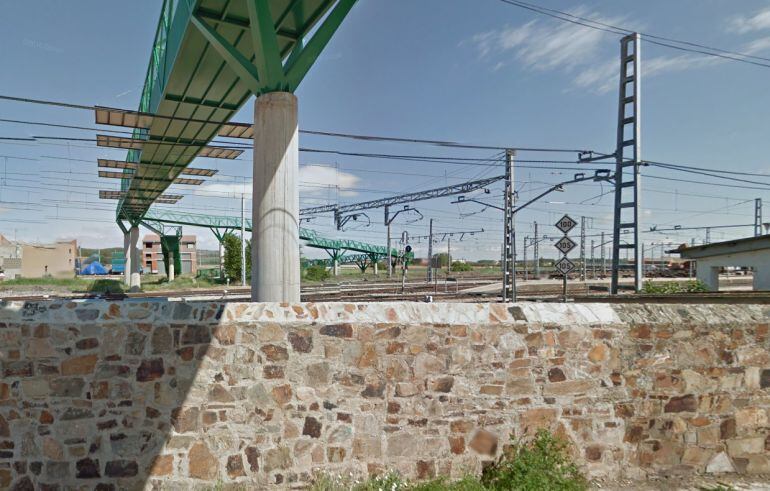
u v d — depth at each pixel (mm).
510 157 20250
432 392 4355
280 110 8398
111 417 4016
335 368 4281
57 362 3994
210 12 10656
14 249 73562
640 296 9664
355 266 95062
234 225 59500
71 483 3955
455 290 31766
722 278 32844
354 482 4145
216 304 4266
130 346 4066
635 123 16094
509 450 4371
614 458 4445
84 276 67250
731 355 4598
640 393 4512
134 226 47625
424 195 30281
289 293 8195
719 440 4531
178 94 16031
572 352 4512
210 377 4133
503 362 4441
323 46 8492
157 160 25297
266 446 4145
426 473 4289
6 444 3930
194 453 4062
